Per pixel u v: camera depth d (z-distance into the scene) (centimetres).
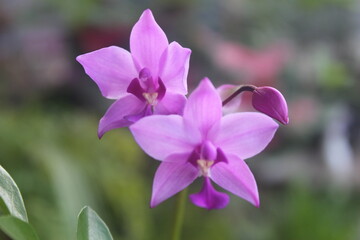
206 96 19
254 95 21
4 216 17
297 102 48
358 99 50
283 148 48
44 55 46
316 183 46
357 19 52
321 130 48
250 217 43
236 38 48
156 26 20
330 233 38
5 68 45
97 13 43
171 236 22
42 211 33
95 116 45
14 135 36
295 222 39
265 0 48
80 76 46
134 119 20
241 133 20
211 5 48
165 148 20
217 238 39
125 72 21
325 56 48
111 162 39
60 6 43
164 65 20
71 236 33
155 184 20
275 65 45
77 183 35
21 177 34
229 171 21
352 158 48
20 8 47
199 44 45
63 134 39
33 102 43
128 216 37
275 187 46
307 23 51
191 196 21
